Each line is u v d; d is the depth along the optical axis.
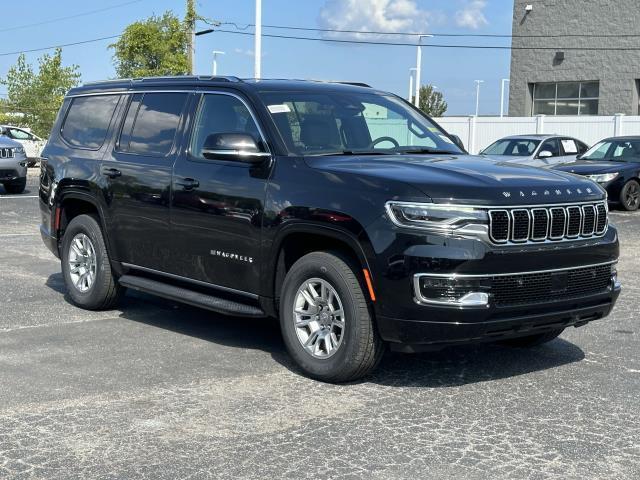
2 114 40.34
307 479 4.07
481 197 5.16
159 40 42.25
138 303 8.29
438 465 4.25
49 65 40.16
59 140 8.31
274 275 5.97
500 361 6.28
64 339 6.83
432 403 5.26
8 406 5.14
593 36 37.06
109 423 4.85
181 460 4.31
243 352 6.48
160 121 7.15
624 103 36.38
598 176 18.23
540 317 5.40
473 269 5.10
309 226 5.61
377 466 4.24
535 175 5.71
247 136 5.96
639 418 5.01
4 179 20.23
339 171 5.63
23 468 4.20
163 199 6.79
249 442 4.57
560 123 32.91
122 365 6.07
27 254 11.41
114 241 7.43
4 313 7.77
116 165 7.35
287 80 6.86
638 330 7.36
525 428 4.82
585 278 5.64
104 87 8.02
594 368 6.11
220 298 6.54
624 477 4.13
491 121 34.88
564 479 4.10
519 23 39.59
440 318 5.11
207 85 6.84
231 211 6.18
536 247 5.32
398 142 6.68
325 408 5.14
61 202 8.05
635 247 12.82
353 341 5.43
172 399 5.30
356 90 7.06
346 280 5.43
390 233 5.19
